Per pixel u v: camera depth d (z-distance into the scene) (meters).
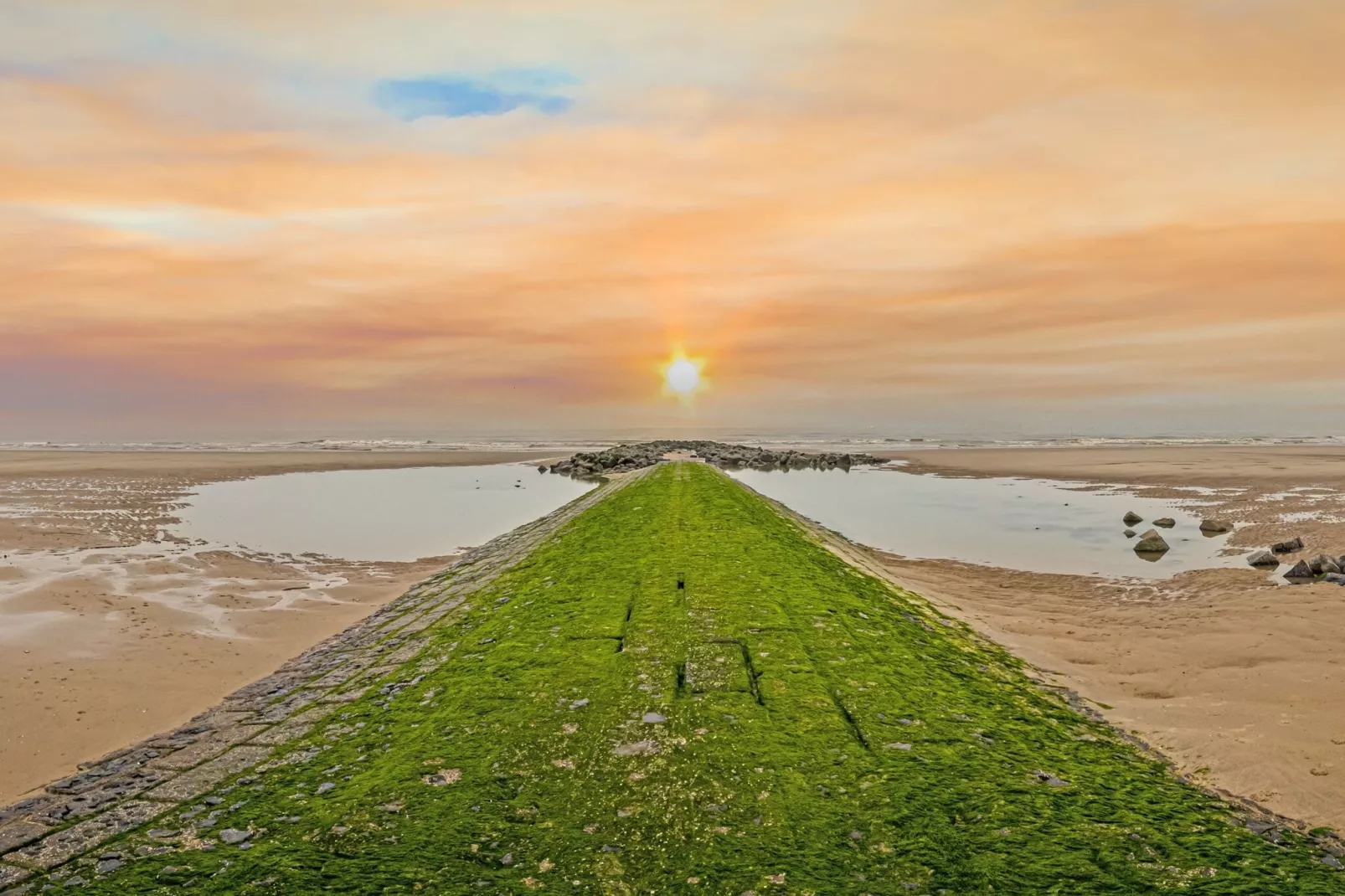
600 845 7.93
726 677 12.02
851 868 7.48
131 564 28.86
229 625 21.22
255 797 9.45
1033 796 8.88
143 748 12.34
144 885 7.49
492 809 8.65
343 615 22.48
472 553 31.89
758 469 85.81
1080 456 98.81
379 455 107.25
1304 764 10.36
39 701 15.26
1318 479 60.06
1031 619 20.22
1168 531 37.59
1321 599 20.94
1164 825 8.40
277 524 40.81
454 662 14.08
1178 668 15.34
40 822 9.30
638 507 30.00
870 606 16.92
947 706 11.49
